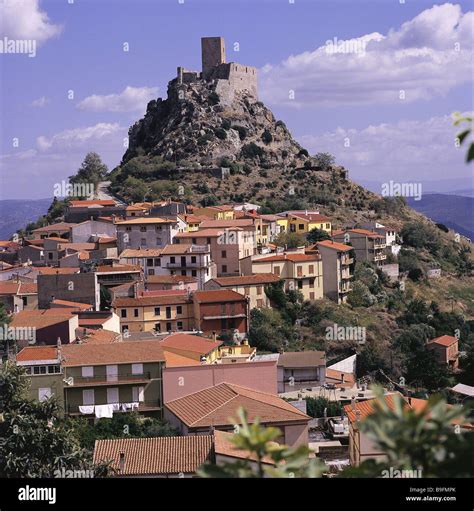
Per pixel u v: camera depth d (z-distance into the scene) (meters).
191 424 64.25
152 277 139.75
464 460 10.25
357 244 176.12
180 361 86.94
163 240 157.50
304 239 176.25
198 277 142.88
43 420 54.44
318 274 145.25
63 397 77.69
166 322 126.25
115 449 55.81
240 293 133.50
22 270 146.50
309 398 91.81
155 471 53.44
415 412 10.32
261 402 67.25
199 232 153.38
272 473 11.69
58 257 167.88
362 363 122.38
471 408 10.49
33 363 77.19
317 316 137.75
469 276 195.00
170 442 56.72
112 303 124.31
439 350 122.25
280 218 186.62
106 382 78.31
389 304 152.75
